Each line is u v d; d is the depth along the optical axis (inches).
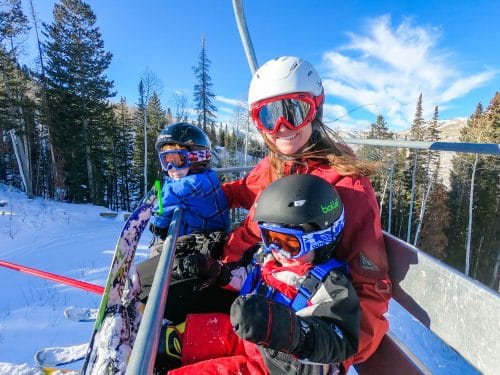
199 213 91.7
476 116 1218.6
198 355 55.4
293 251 51.0
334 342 40.5
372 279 51.7
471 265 1016.9
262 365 48.3
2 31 906.1
